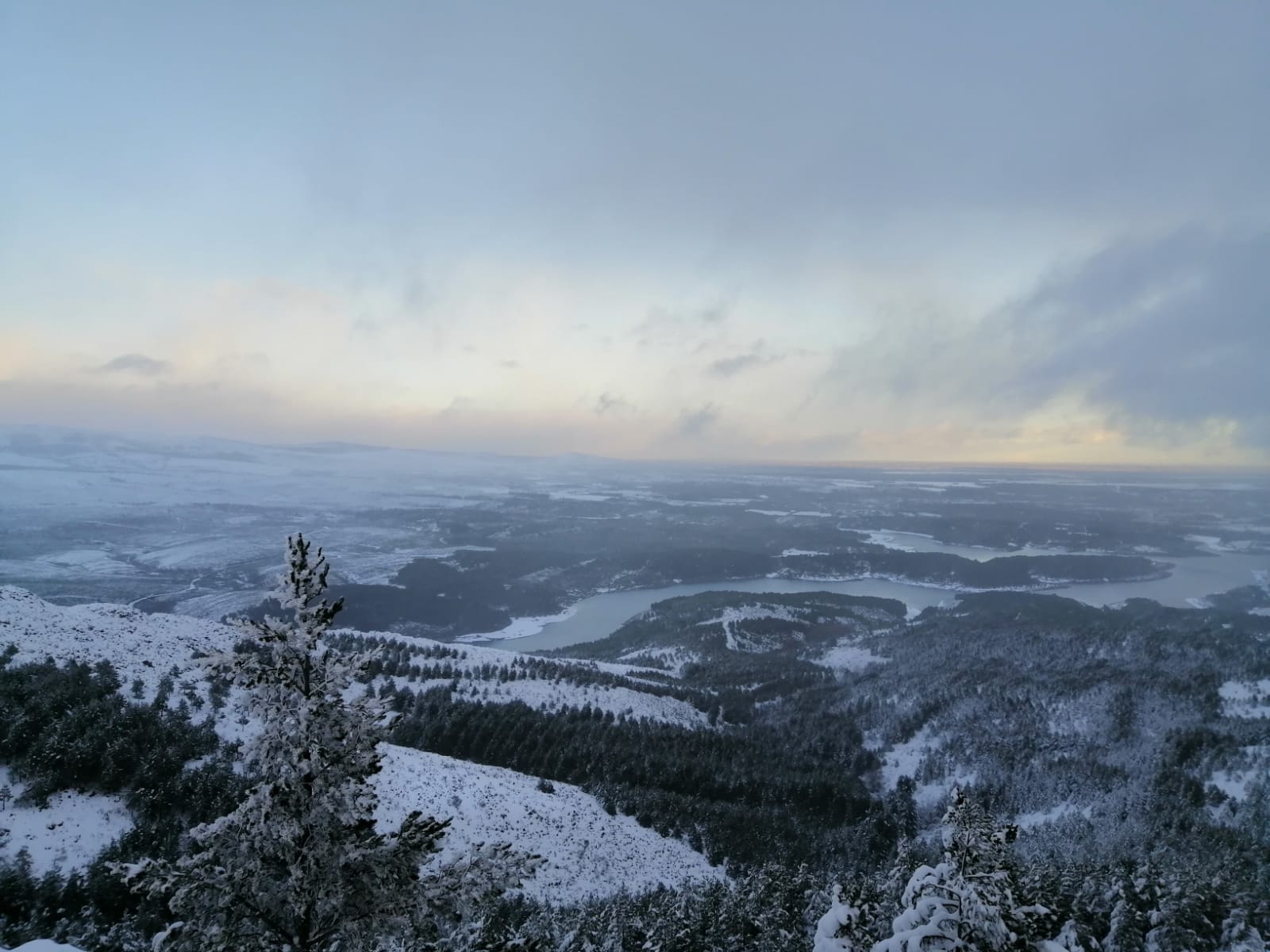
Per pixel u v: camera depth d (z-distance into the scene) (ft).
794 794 293.43
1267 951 103.81
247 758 30.17
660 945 120.16
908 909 43.78
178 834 138.82
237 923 30.12
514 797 219.00
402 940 34.24
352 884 31.14
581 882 183.01
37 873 120.98
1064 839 243.60
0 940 104.99
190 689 197.77
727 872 223.30
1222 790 255.91
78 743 145.59
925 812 304.09
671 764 291.99
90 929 109.40
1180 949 103.81
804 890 153.99
